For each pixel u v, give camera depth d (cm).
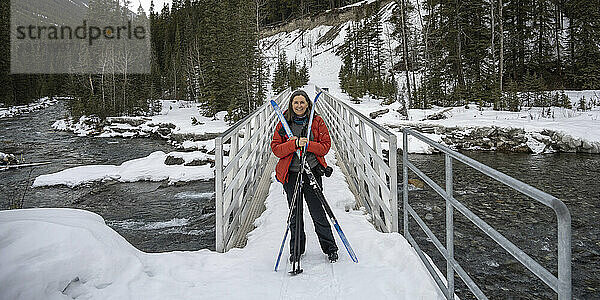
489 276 550
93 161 2083
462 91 2931
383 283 304
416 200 930
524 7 3650
